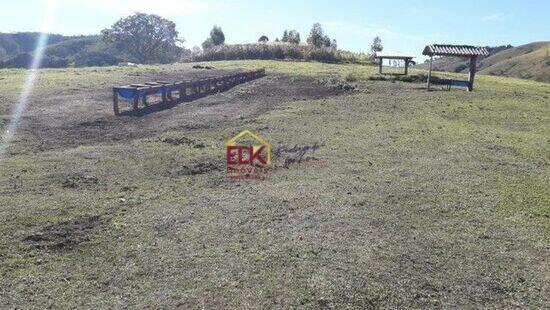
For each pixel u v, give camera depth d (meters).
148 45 87.62
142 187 7.72
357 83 23.67
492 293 4.81
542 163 9.59
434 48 21.59
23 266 5.07
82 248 5.52
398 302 4.60
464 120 14.35
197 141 10.94
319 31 58.03
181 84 18.06
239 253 5.46
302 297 4.61
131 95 14.72
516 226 6.42
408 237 5.98
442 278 5.05
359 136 11.75
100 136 11.33
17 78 22.38
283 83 24.17
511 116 15.25
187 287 4.75
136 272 5.02
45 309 4.34
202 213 6.64
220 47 55.66
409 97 19.06
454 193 7.62
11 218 6.23
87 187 7.61
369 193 7.55
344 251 5.55
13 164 8.70
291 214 6.62
